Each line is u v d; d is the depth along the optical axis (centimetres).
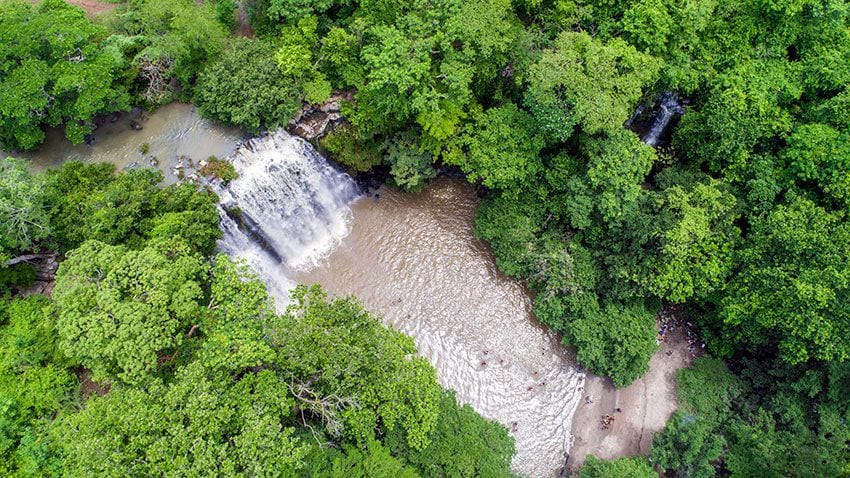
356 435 2983
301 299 3222
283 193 4238
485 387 4106
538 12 4038
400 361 3075
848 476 3366
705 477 3541
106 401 2602
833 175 3628
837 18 3903
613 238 3984
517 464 3869
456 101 3788
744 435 3728
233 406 2586
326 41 3912
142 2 4288
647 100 4162
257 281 3058
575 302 4025
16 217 3161
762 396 4000
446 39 3588
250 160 4094
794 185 3822
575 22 3959
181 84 4309
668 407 4072
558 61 3566
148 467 2353
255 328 2909
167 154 4062
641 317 4038
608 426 4031
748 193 3906
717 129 3812
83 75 3612
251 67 3962
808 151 3684
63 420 2762
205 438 2456
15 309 3362
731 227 3794
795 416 3706
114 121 4159
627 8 3916
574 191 3906
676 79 3903
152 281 2833
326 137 4325
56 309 3067
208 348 2730
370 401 2958
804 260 3484
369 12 3878
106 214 3331
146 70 4103
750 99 3800
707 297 3966
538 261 4134
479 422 3581
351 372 2883
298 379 2923
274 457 2466
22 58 3562
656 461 3738
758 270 3616
